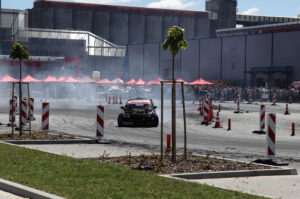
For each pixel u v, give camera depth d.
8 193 9.92
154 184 10.27
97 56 145.62
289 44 89.19
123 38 178.25
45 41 141.25
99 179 10.79
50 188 9.68
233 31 130.62
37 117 35.94
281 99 70.31
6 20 150.75
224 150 18.66
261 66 94.12
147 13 180.25
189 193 9.37
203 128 29.50
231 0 181.38
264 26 119.25
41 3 170.25
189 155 15.38
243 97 73.31
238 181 11.93
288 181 12.05
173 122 13.93
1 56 112.69
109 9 177.25
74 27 173.88
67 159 13.85
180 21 182.12
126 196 9.02
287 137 24.73
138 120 29.38
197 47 107.81
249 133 26.59
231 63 100.12
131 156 15.02
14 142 19.12
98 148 18.44
